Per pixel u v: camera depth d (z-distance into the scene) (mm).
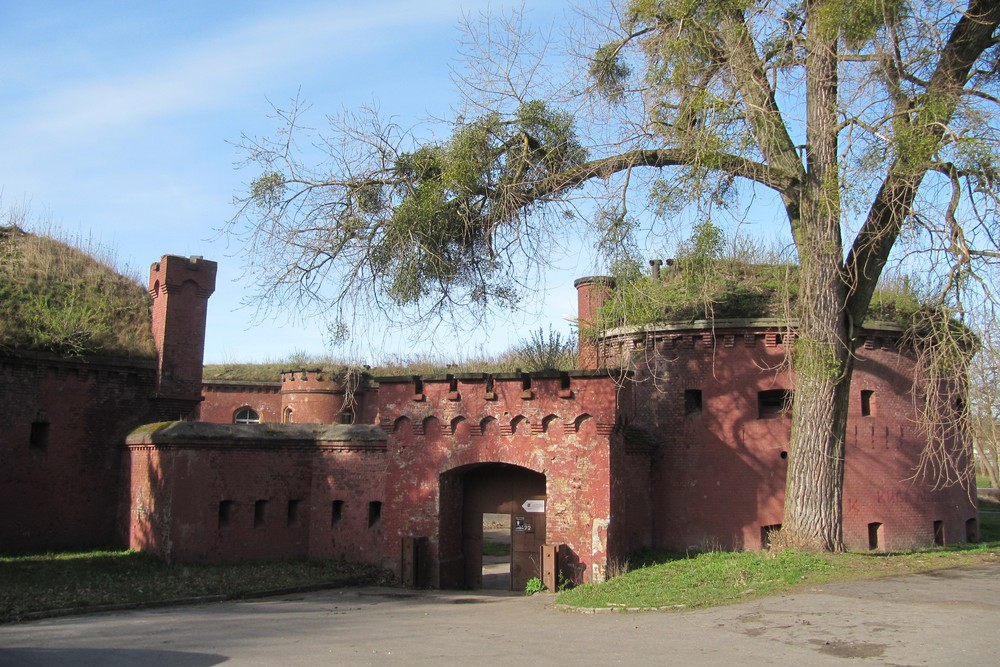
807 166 16547
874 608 12523
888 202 15023
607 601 15188
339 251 18422
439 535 20922
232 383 45688
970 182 14203
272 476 22781
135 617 15609
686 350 24391
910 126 14414
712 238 16203
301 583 20078
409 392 21672
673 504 23953
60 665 10797
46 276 27531
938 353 14781
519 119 17891
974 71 16906
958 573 15312
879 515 23359
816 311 16656
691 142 16109
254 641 12570
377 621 14859
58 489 23359
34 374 23281
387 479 21766
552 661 10508
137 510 22844
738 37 15820
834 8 14500
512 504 21875
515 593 19828
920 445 24219
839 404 17297
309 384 43812
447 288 18625
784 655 10273
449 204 17969
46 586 17938
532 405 20312
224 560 21594
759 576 15539
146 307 28641
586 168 17922
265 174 17781
